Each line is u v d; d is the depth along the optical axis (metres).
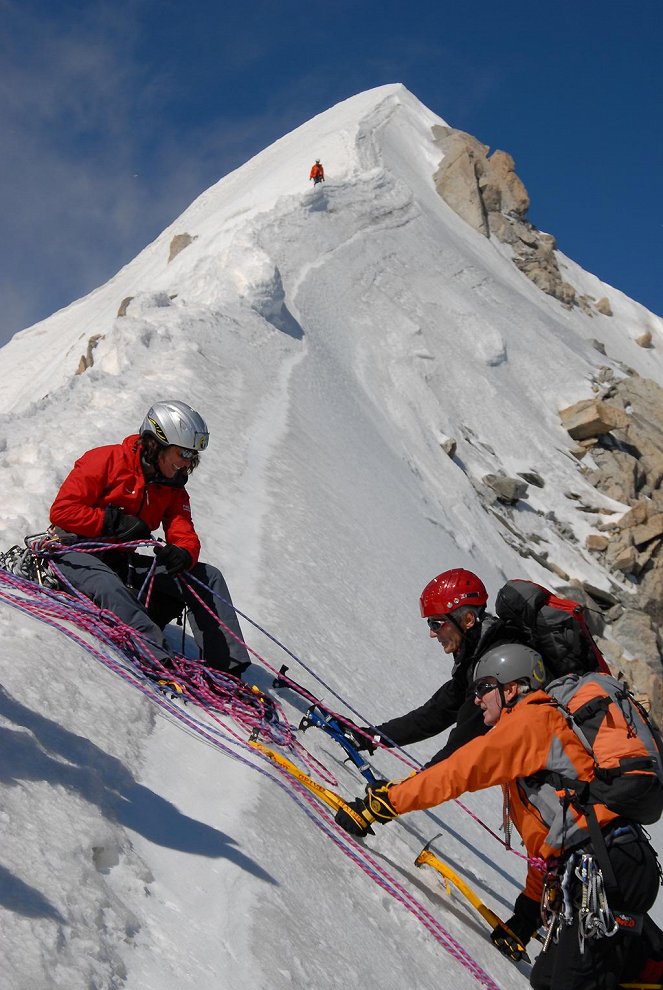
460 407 29.44
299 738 4.41
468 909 4.07
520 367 33.97
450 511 22.17
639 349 49.38
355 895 3.34
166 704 3.83
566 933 3.21
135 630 4.25
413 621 9.17
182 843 2.82
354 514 11.48
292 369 18.64
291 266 30.69
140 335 13.95
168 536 4.67
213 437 10.28
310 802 3.71
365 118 49.47
